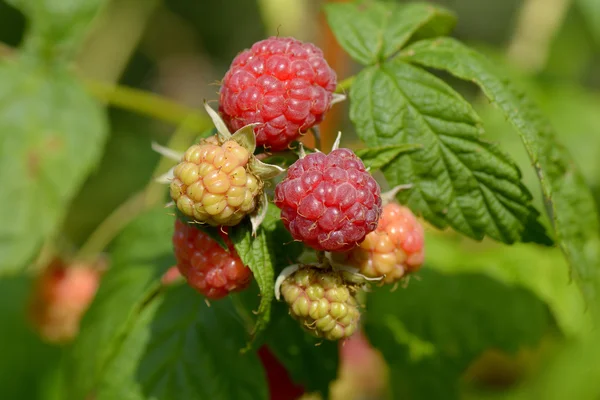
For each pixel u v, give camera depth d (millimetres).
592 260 316
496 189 304
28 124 360
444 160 306
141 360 339
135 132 570
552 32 441
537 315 369
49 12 367
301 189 281
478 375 402
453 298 369
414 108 309
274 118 290
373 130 309
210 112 290
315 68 294
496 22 696
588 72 589
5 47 368
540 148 310
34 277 405
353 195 281
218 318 339
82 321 354
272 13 415
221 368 335
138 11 516
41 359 472
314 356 333
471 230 306
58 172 359
